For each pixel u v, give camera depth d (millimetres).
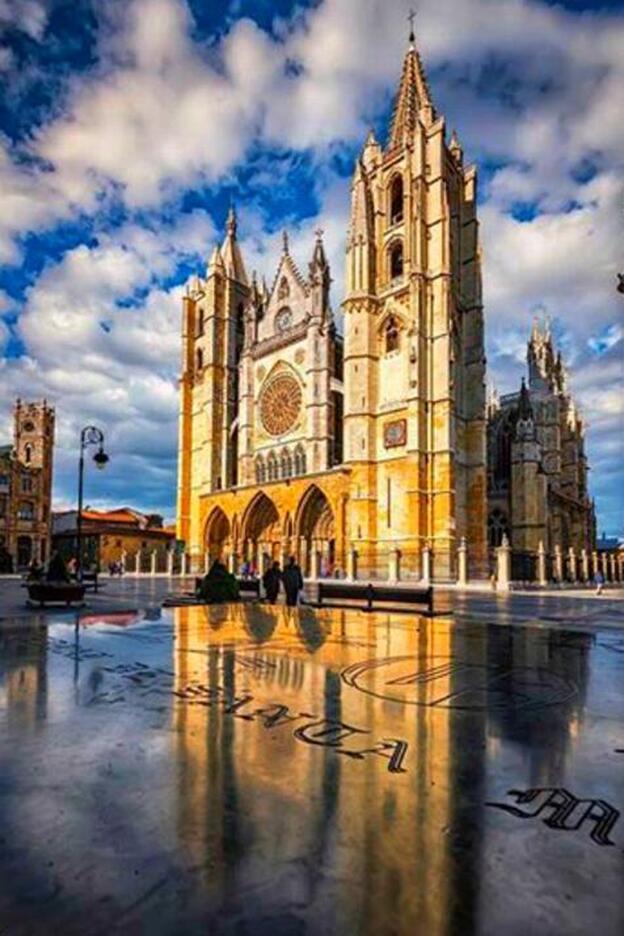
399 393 55500
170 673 9891
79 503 33562
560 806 4719
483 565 54469
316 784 5148
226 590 25375
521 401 69500
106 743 6238
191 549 76625
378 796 4891
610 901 3398
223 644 13133
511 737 6539
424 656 11906
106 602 25125
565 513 80500
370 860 3850
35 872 3695
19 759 5730
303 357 65500
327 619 19125
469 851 3965
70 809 4605
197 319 82312
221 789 5020
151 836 4164
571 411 91938
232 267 81375
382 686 9086
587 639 14766
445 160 58781
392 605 25969
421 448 52219
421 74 63375
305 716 7348
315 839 4133
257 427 70562
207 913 3279
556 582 56469
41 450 91125
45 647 12539
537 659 11680
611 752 6035
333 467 60438
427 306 55125
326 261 65625
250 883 3574
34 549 88750
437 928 3152
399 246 59219
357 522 54375
